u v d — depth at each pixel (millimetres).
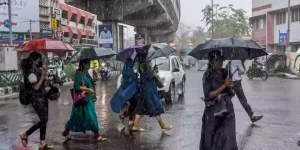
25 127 10023
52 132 9258
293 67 32531
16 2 41125
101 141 8211
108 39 38062
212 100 5672
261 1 50719
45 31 40656
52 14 44219
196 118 10938
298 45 42375
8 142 8258
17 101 16453
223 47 5898
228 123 5680
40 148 7594
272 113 11648
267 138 8234
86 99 8156
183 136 8562
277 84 23391
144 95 9023
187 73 39406
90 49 8258
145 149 7441
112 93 19188
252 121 10031
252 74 28641
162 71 14492
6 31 40656
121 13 38406
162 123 9055
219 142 5641
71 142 8156
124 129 9492
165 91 13844
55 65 25484
